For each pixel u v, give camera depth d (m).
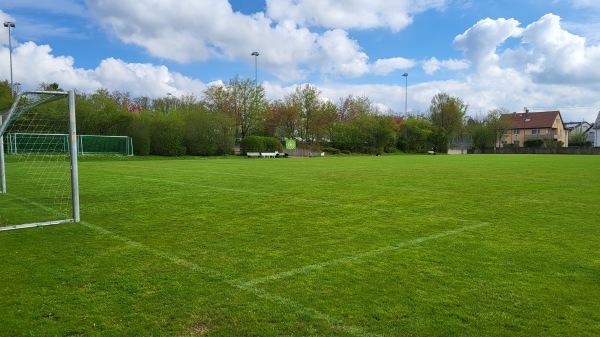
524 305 3.94
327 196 11.39
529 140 80.69
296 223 7.69
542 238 6.54
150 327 3.49
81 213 8.77
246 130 54.94
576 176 18.14
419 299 4.07
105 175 18.14
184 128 40.69
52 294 4.20
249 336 3.34
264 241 6.34
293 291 4.27
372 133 59.28
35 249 5.89
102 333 3.39
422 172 20.56
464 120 77.94
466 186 13.98
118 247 6.00
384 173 19.84
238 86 53.00
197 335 3.36
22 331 3.42
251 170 21.80
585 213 8.80
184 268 5.02
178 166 25.28
